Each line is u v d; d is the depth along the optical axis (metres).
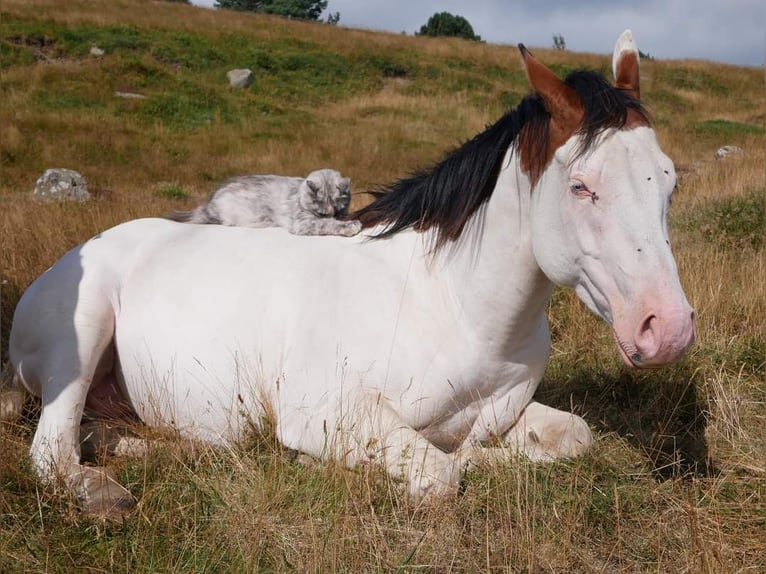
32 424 3.47
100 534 2.64
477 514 2.79
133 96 23.78
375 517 2.60
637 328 2.37
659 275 2.38
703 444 3.50
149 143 19.91
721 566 2.47
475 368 3.04
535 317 3.06
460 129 25.67
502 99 29.95
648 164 2.47
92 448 3.32
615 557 2.65
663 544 2.68
